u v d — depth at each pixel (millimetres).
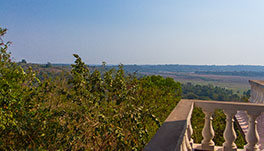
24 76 4242
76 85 4633
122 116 4832
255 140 4992
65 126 4219
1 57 4090
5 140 3781
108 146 4691
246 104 4992
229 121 5129
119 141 4598
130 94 5539
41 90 4387
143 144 5012
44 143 3998
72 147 4336
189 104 4602
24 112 3963
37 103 4320
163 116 7926
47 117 4137
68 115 4391
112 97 5320
